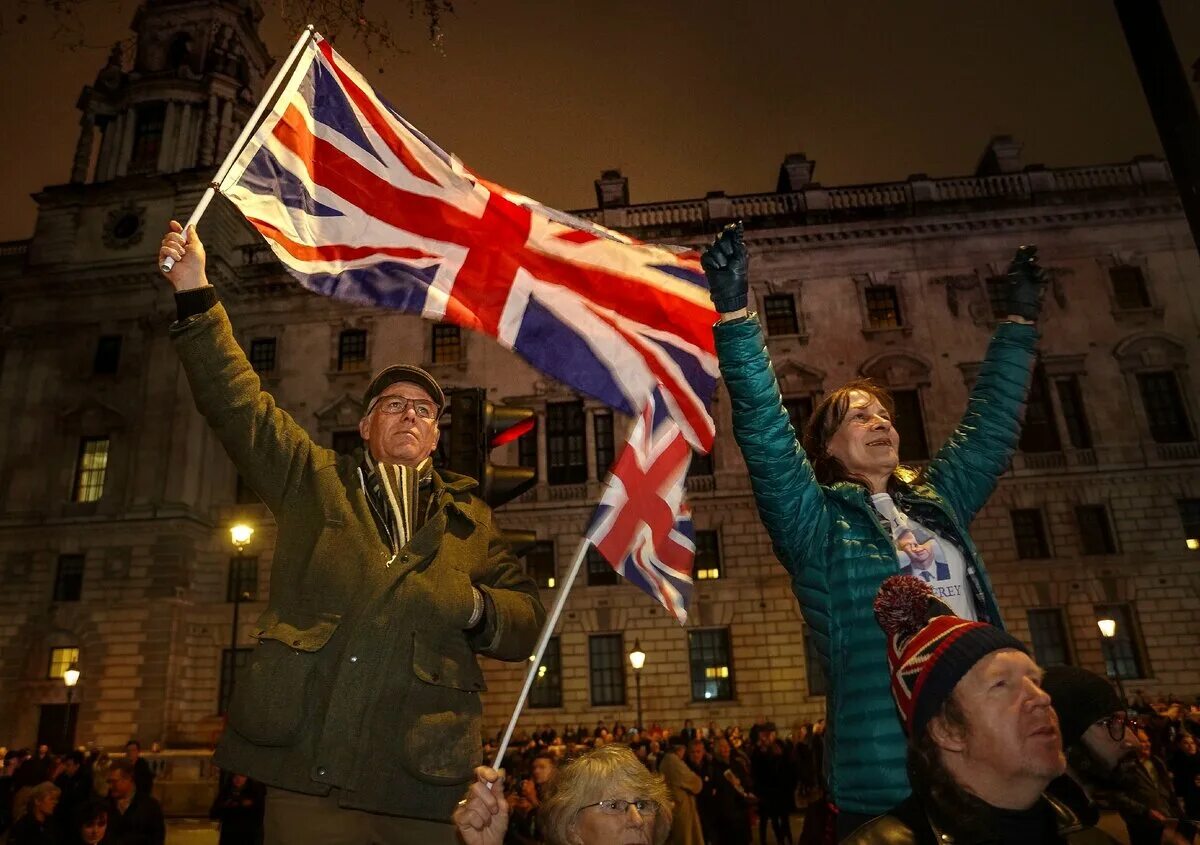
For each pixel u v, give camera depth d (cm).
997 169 3600
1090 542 3058
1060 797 249
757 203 3559
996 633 205
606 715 3053
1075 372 3189
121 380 3491
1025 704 192
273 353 3553
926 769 200
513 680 3134
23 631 3200
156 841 896
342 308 3575
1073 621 2955
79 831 823
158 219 3662
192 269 333
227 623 3247
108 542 3269
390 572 300
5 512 3353
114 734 3027
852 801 270
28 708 3111
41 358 3559
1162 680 2872
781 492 305
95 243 3684
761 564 3152
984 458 356
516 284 453
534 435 3381
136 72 4169
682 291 466
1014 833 195
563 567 3206
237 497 3428
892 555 296
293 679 281
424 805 275
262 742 274
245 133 389
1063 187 3438
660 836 297
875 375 3238
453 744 286
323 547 305
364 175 439
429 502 337
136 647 3122
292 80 422
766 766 1706
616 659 3159
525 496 3288
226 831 1045
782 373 3272
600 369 443
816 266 3403
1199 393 3134
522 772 1312
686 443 393
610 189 3616
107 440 3472
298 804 276
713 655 3136
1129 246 3309
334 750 270
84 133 4112
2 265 3781
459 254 449
